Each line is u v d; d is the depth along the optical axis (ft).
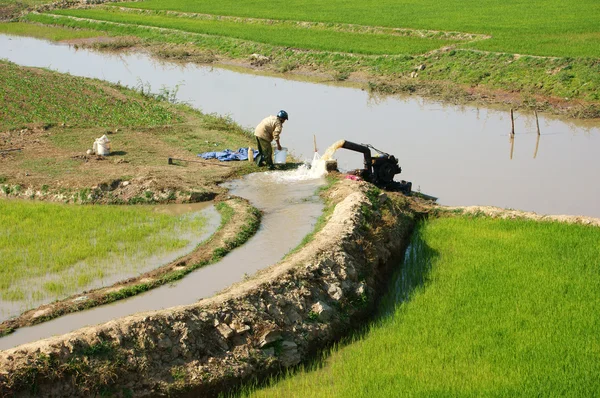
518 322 36.37
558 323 36.04
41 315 37.22
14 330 36.11
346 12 156.66
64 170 60.95
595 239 46.55
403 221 51.06
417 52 110.63
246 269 43.06
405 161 67.72
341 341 37.06
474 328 36.04
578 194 58.29
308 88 103.96
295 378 33.76
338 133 77.77
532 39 111.86
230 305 35.53
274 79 111.65
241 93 100.12
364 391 31.42
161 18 169.07
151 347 32.35
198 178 59.62
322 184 58.80
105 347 31.45
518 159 68.28
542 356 33.14
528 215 51.75
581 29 117.91
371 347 35.32
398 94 98.32
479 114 86.63
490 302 38.68
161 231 49.26
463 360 33.40
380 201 51.65
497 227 50.16
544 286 40.19
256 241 47.52
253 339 34.71
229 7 177.47
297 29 141.49
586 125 81.20
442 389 30.83
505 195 58.34
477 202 57.00
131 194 55.83
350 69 109.91
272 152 64.54
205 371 32.73
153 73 117.70
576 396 29.76
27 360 30.04
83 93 92.63
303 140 75.10
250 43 128.77
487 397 29.99
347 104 92.63
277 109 89.76
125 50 143.64
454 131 78.79
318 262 40.27
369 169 58.70
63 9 193.77
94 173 59.72
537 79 93.20
